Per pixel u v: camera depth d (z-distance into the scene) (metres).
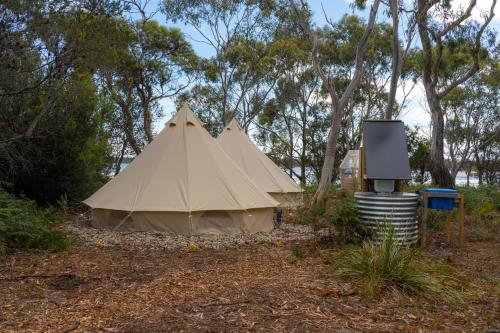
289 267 6.39
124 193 9.28
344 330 4.11
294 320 4.31
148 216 8.86
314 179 31.56
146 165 9.62
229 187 9.20
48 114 11.88
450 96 31.05
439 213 9.95
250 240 8.39
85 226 9.64
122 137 24.39
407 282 5.23
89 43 10.31
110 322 4.27
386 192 7.83
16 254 6.89
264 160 15.16
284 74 29.39
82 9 10.67
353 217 7.46
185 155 9.50
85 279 5.75
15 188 12.44
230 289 5.29
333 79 27.94
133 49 23.05
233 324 4.19
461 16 15.44
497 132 33.50
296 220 10.94
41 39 10.36
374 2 13.00
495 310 4.75
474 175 42.16
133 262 6.70
